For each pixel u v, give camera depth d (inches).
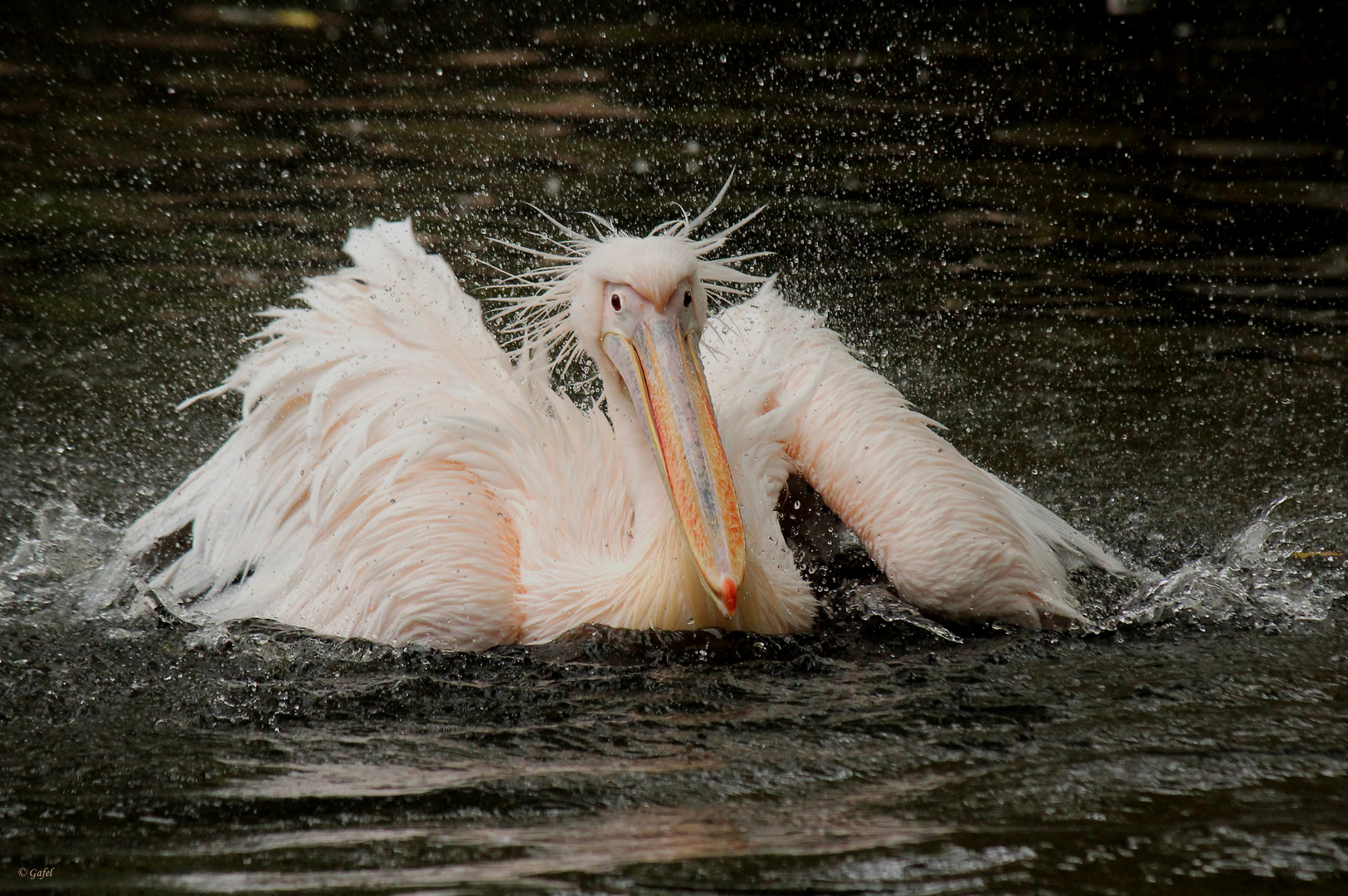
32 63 1048.8
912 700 346.0
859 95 970.1
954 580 394.6
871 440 414.6
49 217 748.0
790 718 336.2
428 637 378.6
